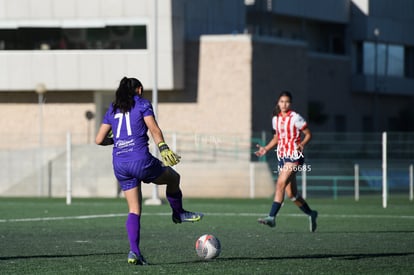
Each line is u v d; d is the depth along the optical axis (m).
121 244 38.44
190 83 128.75
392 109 180.38
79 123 131.12
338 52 170.50
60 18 127.12
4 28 128.25
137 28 125.56
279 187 40.91
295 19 162.62
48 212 64.19
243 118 126.94
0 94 132.88
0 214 61.56
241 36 126.94
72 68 127.31
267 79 131.12
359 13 168.75
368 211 66.75
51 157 112.25
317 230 46.69
